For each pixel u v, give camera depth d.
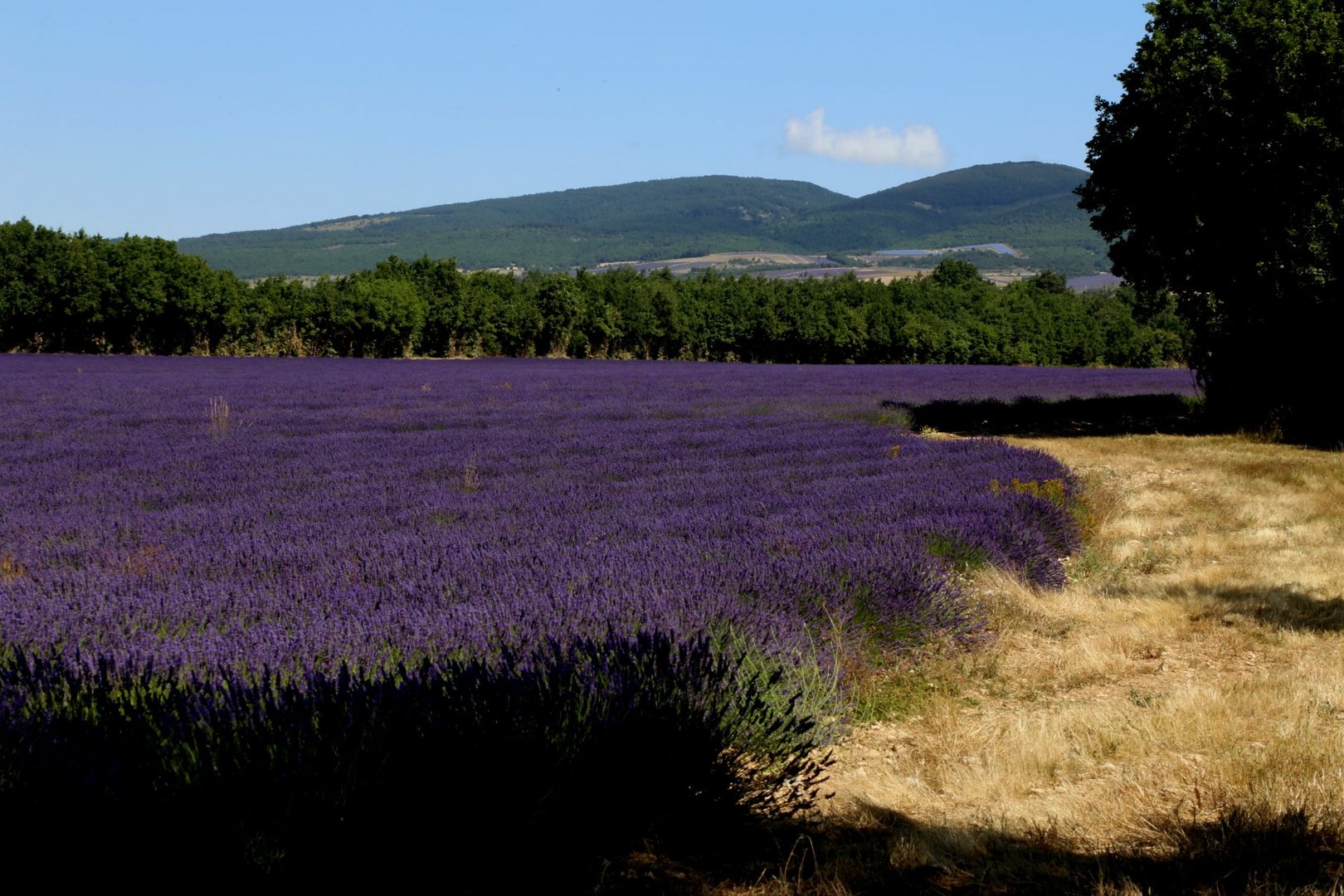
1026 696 6.05
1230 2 20.45
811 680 5.23
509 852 3.40
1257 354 21.34
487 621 5.47
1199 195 20.12
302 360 55.47
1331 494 14.20
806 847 3.72
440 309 67.56
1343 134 18.88
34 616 5.49
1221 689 5.93
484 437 18.83
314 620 5.50
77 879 2.86
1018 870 3.62
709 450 17.16
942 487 12.34
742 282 87.94
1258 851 3.71
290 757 3.22
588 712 3.79
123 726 3.32
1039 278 128.00
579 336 72.06
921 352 75.25
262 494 11.84
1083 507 12.40
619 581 6.68
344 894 3.14
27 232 55.41
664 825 3.68
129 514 10.16
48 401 25.75
